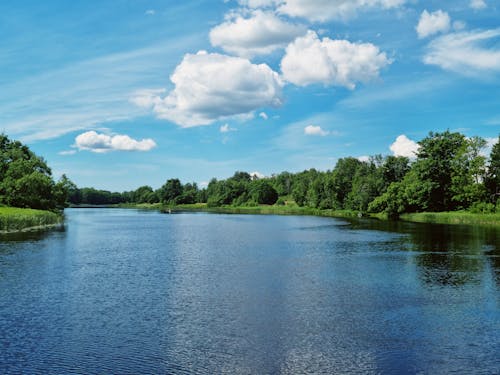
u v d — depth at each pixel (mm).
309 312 22969
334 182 165125
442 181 116312
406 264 37500
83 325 20859
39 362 16578
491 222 88750
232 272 34188
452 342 18531
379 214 130250
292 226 89250
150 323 21203
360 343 18469
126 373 15680
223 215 155875
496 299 25438
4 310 23312
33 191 105000
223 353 17469
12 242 53906
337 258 41375
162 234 69250
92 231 74688
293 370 15914
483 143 112062
